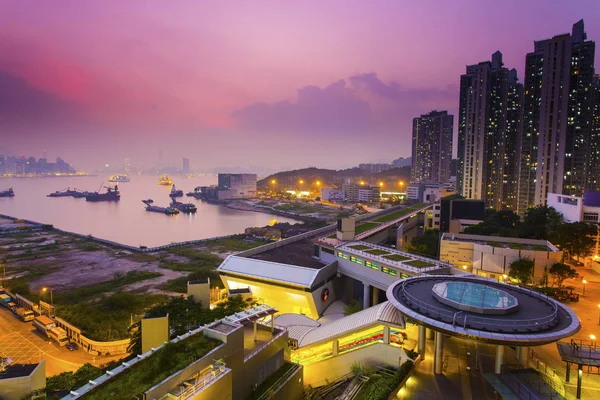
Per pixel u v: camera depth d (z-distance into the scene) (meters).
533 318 49.41
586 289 93.88
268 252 124.62
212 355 45.50
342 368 64.00
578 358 45.12
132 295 129.50
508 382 47.12
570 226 118.50
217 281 144.75
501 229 150.12
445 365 55.31
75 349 93.69
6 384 54.38
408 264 91.44
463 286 58.94
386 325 60.03
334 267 107.62
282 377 55.31
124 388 39.81
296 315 86.62
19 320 112.75
